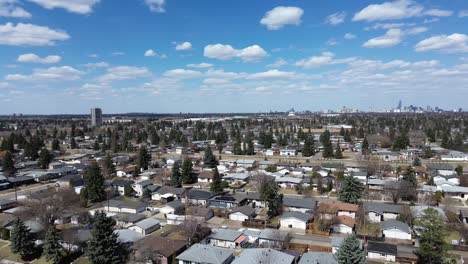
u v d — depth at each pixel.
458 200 65.38
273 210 57.44
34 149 113.56
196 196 66.56
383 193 68.88
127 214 58.09
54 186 78.06
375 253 40.69
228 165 100.69
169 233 49.09
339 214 55.12
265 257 36.78
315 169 90.50
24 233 43.19
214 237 45.41
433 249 36.59
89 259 39.50
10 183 80.44
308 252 39.94
